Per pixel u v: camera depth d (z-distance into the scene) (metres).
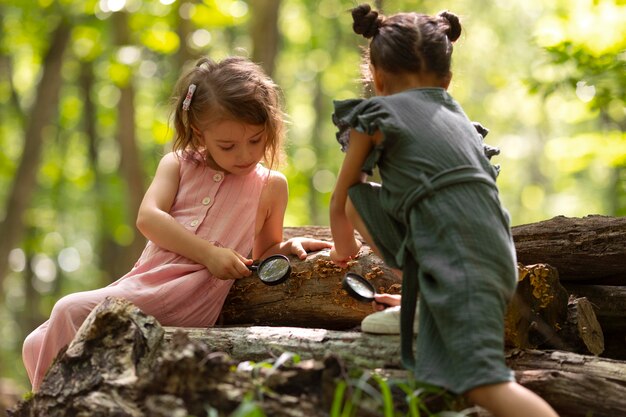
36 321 18.52
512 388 2.77
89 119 16.69
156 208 4.01
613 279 4.14
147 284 3.88
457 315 2.88
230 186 4.12
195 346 2.90
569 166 9.20
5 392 8.56
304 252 4.00
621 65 7.01
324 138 18.81
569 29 8.16
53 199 17.78
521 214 20.52
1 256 13.09
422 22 3.41
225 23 11.64
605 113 9.44
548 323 3.67
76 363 3.18
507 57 16.09
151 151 16.38
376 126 3.17
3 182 17.39
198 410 2.81
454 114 3.28
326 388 2.88
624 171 8.84
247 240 4.09
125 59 11.98
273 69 11.28
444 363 2.93
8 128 17.23
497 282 2.97
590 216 4.09
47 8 12.48
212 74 3.92
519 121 18.56
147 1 11.70
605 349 4.11
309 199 17.81
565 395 3.12
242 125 3.82
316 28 16.88
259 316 4.04
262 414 2.68
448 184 3.07
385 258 3.28
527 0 15.89
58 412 3.08
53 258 20.98
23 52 16.30
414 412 2.81
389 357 3.21
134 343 3.18
